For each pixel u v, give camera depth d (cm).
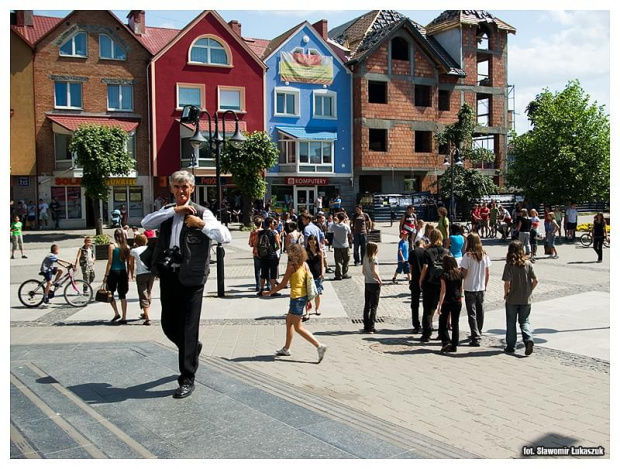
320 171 4128
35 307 1312
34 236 2970
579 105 2880
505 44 4903
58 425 495
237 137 1595
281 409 548
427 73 4434
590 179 2833
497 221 2956
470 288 955
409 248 1672
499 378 768
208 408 547
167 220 586
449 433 576
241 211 3784
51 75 3394
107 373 660
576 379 762
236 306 1302
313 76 4109
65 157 3412
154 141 3625
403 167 4353
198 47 3747
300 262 863
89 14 3466
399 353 907
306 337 858
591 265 1969
